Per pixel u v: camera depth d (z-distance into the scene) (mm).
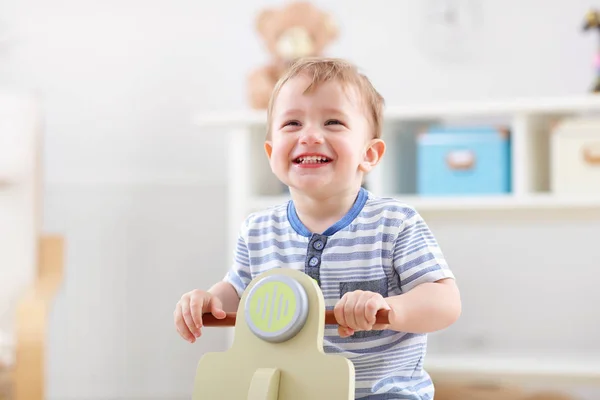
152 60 2621
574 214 2064
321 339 924
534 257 2422
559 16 2430
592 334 2379
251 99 2248
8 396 1971
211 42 2611
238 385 947
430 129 2115
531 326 2416
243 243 1177
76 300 2604
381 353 1082
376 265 1082
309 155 1062
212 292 1155
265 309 944
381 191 2078
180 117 2613
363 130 1103
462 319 2455
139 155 2615
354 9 2539
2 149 2221
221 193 2602
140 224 2607
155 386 2586
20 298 2148
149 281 2600
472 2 2473
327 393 899
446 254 2467
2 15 2637
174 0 2625
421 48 2502
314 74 1082
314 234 1110
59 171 2617
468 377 2051
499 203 2018
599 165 1995
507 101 1998
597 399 2350
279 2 2592
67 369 2600
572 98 1961
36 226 2232
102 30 2631
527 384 2367
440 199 2051
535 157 2133
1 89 2619
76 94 2627
